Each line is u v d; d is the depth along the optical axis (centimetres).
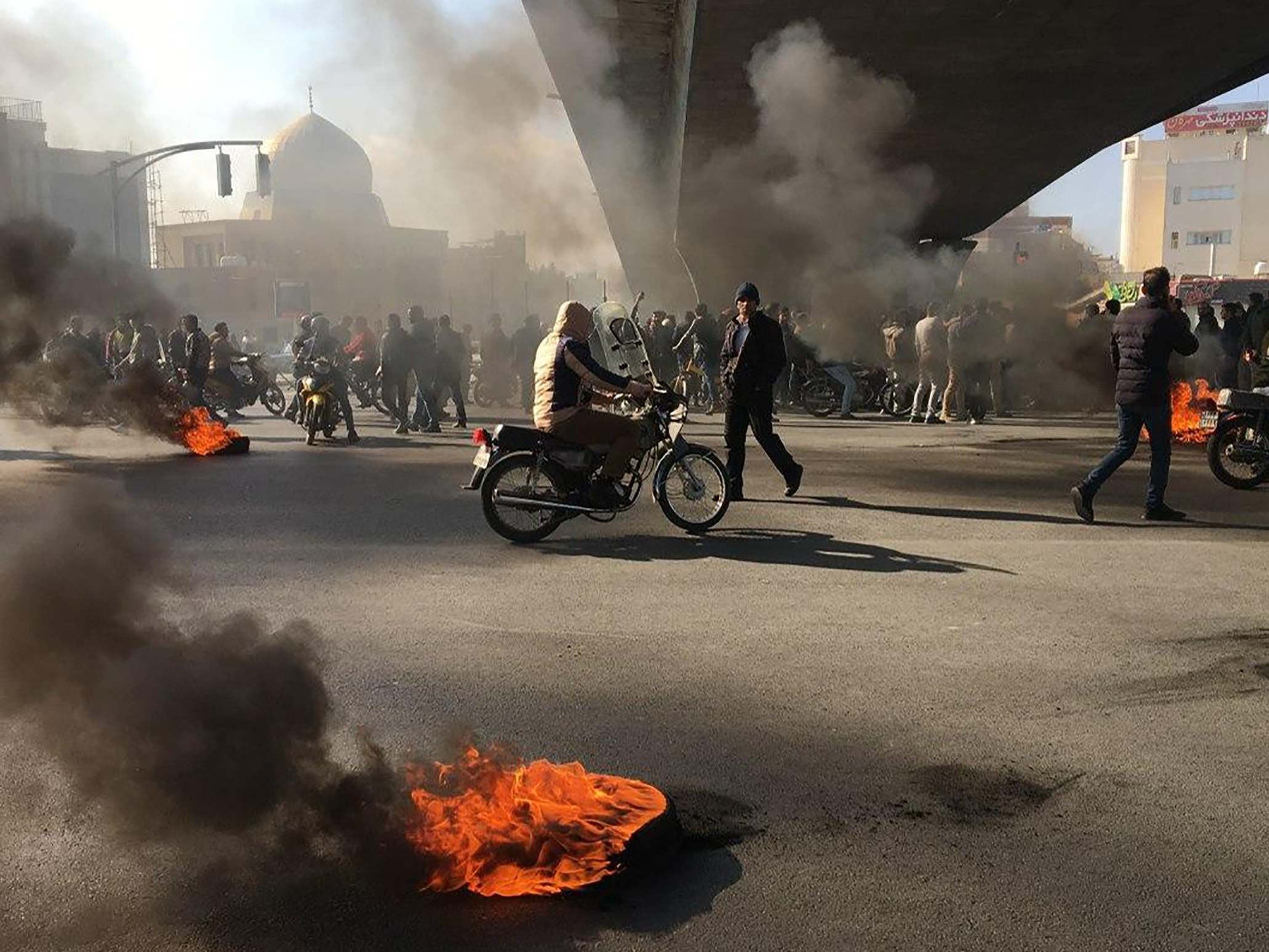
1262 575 671
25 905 282
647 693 453
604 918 279
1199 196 10169
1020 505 941
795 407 2277
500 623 558
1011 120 2755
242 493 997
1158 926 278
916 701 446
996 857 315
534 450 763
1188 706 443
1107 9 1978
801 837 326
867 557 725
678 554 733
